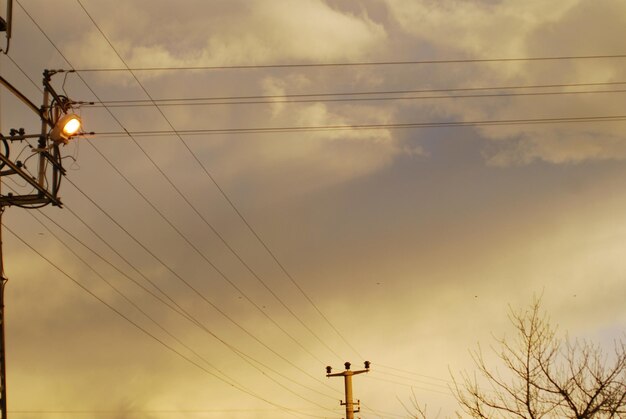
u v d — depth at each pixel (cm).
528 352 1692
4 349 1788
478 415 1672
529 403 1653
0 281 1842
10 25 1841
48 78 2000
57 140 1941
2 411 1741
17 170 1859
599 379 1641
